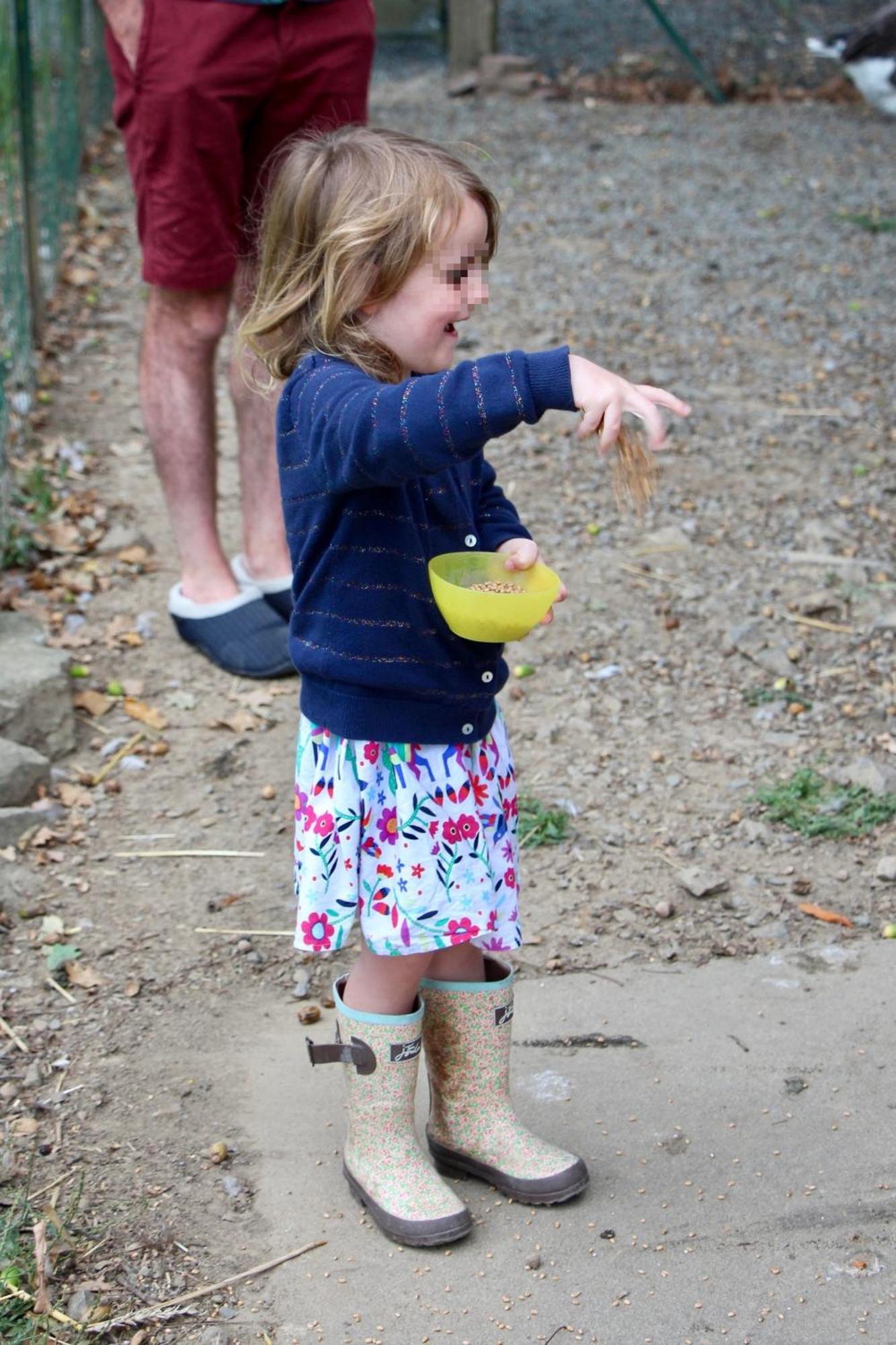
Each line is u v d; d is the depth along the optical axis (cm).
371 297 227
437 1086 268
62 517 516
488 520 252
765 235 838
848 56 1058
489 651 241
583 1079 293
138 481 551
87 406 611
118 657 445
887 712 420
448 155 231
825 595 475
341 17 399
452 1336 237
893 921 340
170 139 386
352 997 254
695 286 758
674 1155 274
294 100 400
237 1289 246
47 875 355
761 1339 236
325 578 235
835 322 716
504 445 584
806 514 534
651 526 526
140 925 340
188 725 416
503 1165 263
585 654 448
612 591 483
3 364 490
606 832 371
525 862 360
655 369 654
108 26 389
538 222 846
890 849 365
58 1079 293
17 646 422
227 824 378
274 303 236
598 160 966
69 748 402
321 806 241
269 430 429
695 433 595
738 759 401
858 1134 278
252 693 431
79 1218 259
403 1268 251
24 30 610
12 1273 243
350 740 237
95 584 481
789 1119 282
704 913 343
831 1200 263
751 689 432
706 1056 298
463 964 260
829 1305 242
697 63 1125
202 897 350
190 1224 259
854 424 607
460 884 242
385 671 234
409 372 237
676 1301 243
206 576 443
